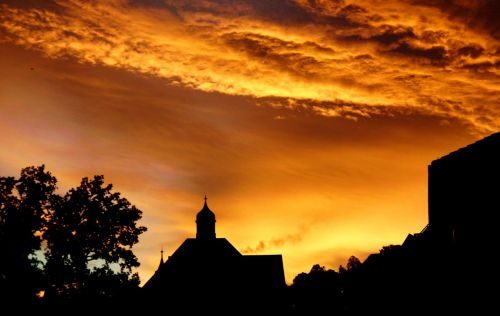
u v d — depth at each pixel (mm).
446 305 24422
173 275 73375
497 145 22062
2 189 36969
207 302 71812
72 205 37938
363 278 45156
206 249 76062
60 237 36719
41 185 37594
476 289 22078
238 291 73188
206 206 79938
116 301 39281
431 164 25953
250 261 76938
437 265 25609
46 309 36469
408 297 30562
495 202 21484
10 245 35562
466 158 23641
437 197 25312
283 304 73688
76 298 37000
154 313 70375
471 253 22547
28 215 36344
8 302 34875
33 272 35469
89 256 38500
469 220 22828
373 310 40188
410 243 30703
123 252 38750
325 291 99312
